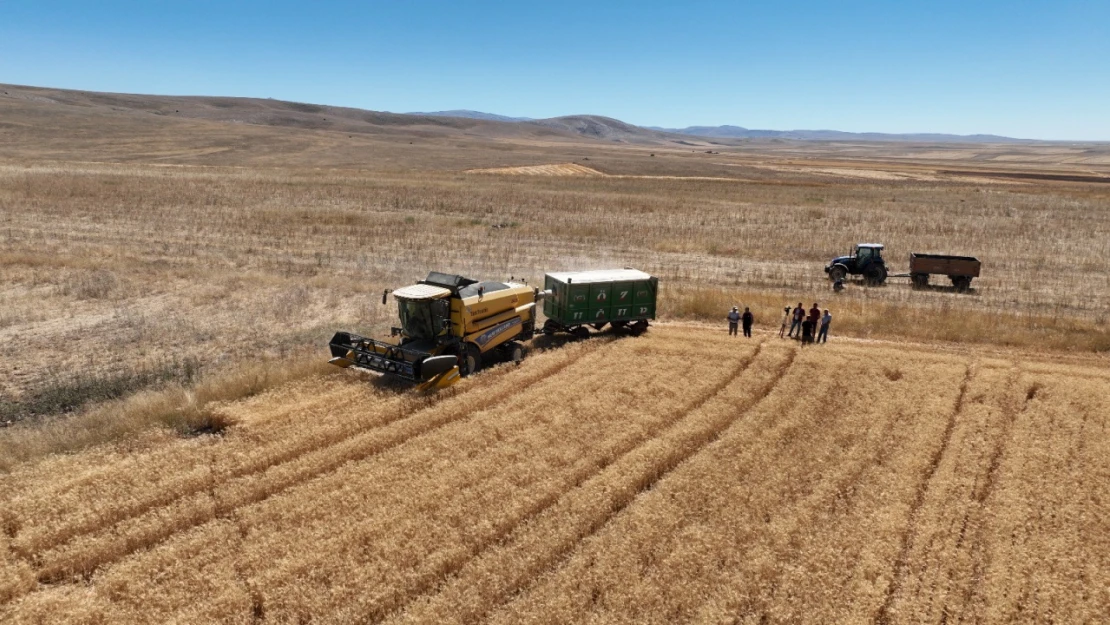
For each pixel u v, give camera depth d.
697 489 13.67
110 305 26.88
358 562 11.27
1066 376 20.47
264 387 18.75
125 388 18.72
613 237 46.97
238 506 12.95
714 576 10.97
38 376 19.52
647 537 12.02
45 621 9.81
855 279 36.88
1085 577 11.17
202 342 23.03
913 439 16.27
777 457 15.21
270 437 15.62
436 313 19.52
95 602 10.25
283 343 23.08
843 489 13.91
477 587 10.62
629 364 21.52
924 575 11.20
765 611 10.33
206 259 36.16
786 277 36.88
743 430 16.52
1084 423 17.19
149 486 13.40
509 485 13.60
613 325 25.56
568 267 37.38
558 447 15.48
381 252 39.88
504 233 47.19
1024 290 34.16
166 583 10.67
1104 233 50.00
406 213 53.38
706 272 37.53
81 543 11.59
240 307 27.25
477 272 35.28
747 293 31.55
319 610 10.10
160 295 28.69
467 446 15.46
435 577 10.92
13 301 26.75
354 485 13.56
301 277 33.09
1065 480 14.29
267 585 10.64
